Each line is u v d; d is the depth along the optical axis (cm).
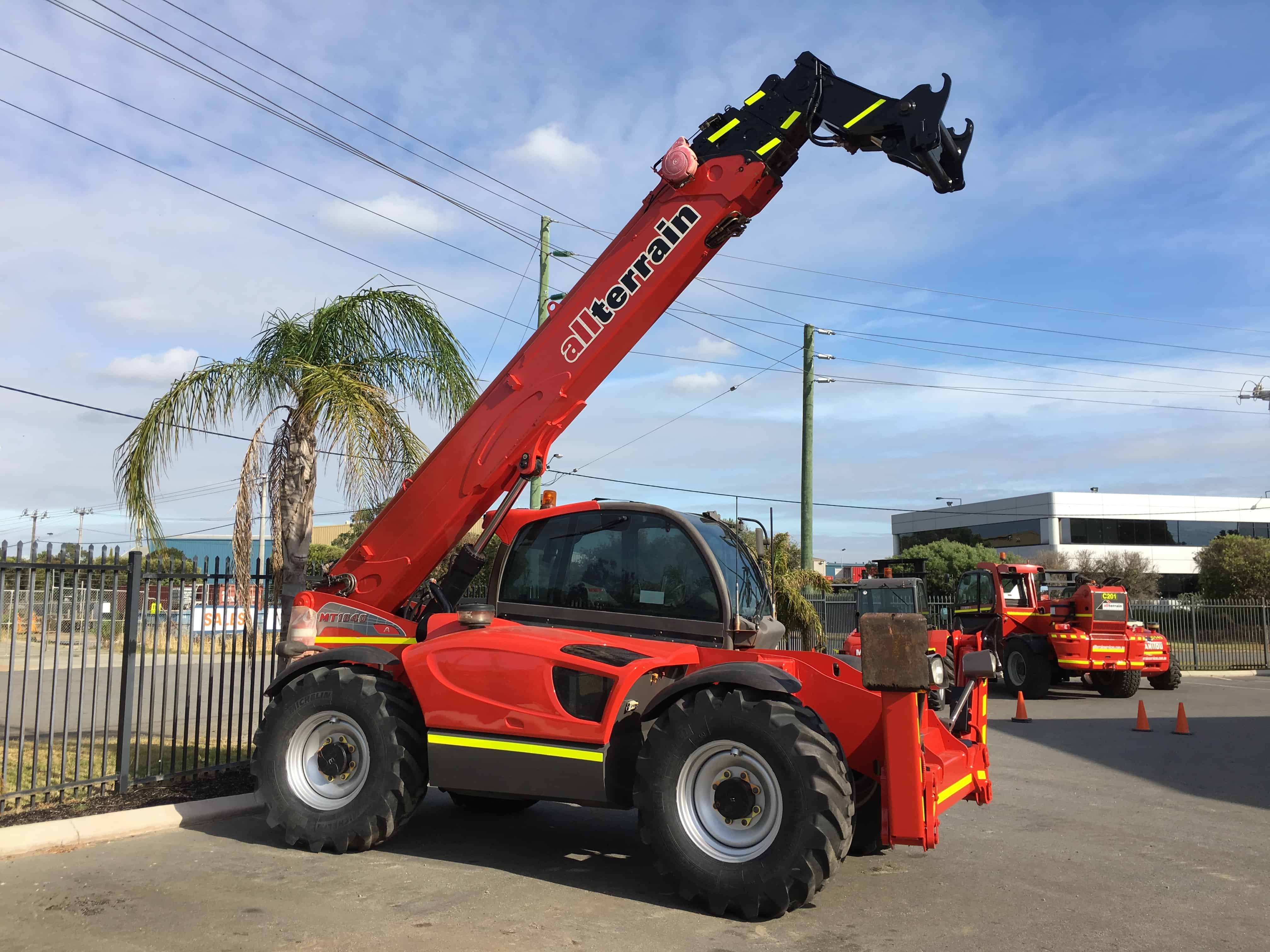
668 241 628
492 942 434
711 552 579
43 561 664
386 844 609
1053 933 463
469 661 563
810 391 2402
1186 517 5288
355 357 877
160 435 815
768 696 496
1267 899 525
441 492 646
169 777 737
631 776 541
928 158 602
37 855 569
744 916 478
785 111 625
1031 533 5272
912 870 575
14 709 1275
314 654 626
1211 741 1178
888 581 1747
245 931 442
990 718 1443
